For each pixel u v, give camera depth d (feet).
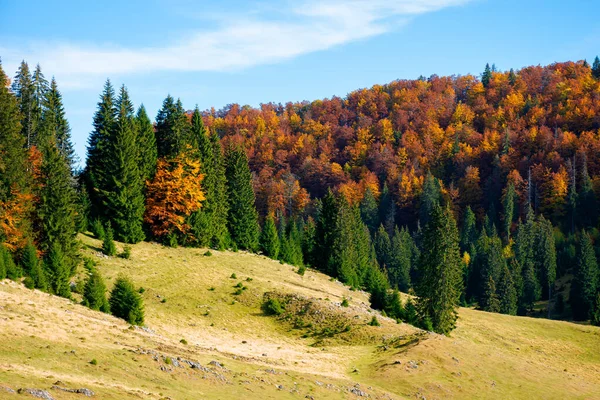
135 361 129.90
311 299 240.73
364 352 198.49
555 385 191.52
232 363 155.22
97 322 162.09
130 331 163.22
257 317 229.25
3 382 96.68
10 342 120.88
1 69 232.53
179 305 224.74
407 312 272.31
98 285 185.57
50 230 217.97
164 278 245.04
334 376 165.89
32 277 187.62
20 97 285.23
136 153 289.53
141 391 112.06
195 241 301.22
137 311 184.96
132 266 249.75
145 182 293.23
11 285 176.86
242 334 211.20
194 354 154.81
